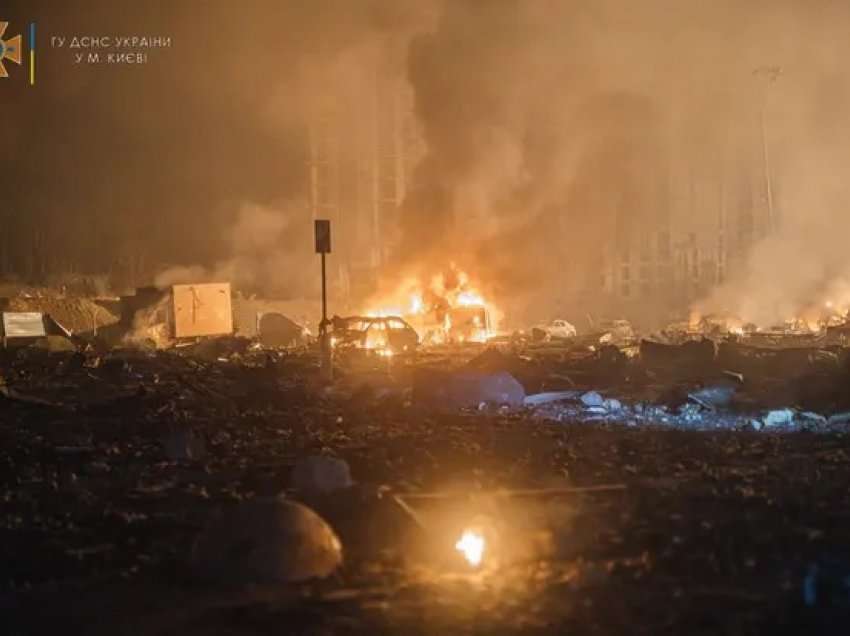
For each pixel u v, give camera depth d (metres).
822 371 29.97
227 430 23.80
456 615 10.05
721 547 12.34
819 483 16.66
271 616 10.08
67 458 20.69
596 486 16.12
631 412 26.58
